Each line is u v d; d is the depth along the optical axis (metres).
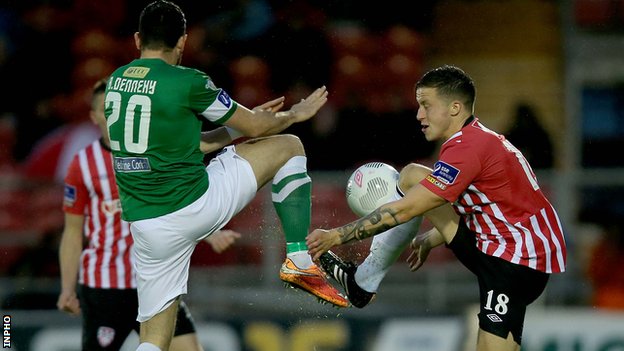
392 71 41.56
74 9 43.34
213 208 17.91
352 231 17.89
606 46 43.47
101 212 23.30
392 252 19.50
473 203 18.30
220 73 39.81
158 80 17.55
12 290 30.14
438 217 18.88
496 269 18.31
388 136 37.16
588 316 29.81
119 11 43.69
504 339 18.31
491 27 43.41
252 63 39.88
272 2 41.00
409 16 43.12
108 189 23.19
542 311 30.11
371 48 41.91
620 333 29.62
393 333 29.19
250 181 18.44
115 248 23.30
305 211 18.92
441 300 32.41
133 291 23.38
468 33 43.28
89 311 23.52
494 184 17.95
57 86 41.44
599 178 33.41
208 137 18.86
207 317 28.78
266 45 40.28
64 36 42.62
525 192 18.19
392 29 42.88
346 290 19.80
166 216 17.64
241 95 39.38
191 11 40.94
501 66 43.09
